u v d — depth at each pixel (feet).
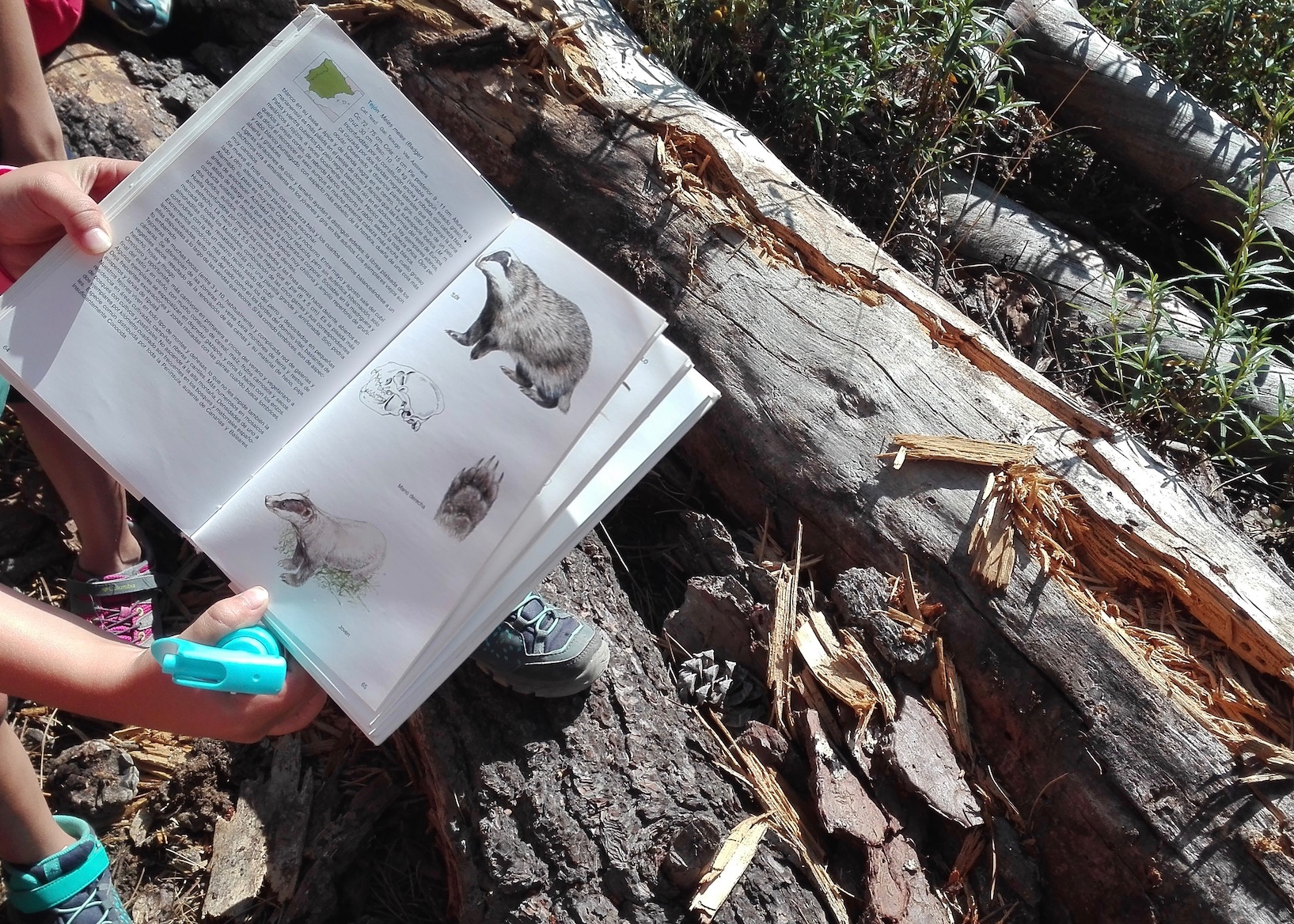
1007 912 2.06
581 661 2.11
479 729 2.15
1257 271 2.81
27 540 2.74
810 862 2.07
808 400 2.47
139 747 2.45
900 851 2.06
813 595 2.39
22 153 2.22
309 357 1.51
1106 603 2.23
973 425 2.39
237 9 3.21
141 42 3.21
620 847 2.03
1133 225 3.86
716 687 2.34
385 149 1.54
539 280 1.53
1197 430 2.88
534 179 2.89
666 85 2.99
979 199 3.49
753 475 2.53
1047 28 3.55
